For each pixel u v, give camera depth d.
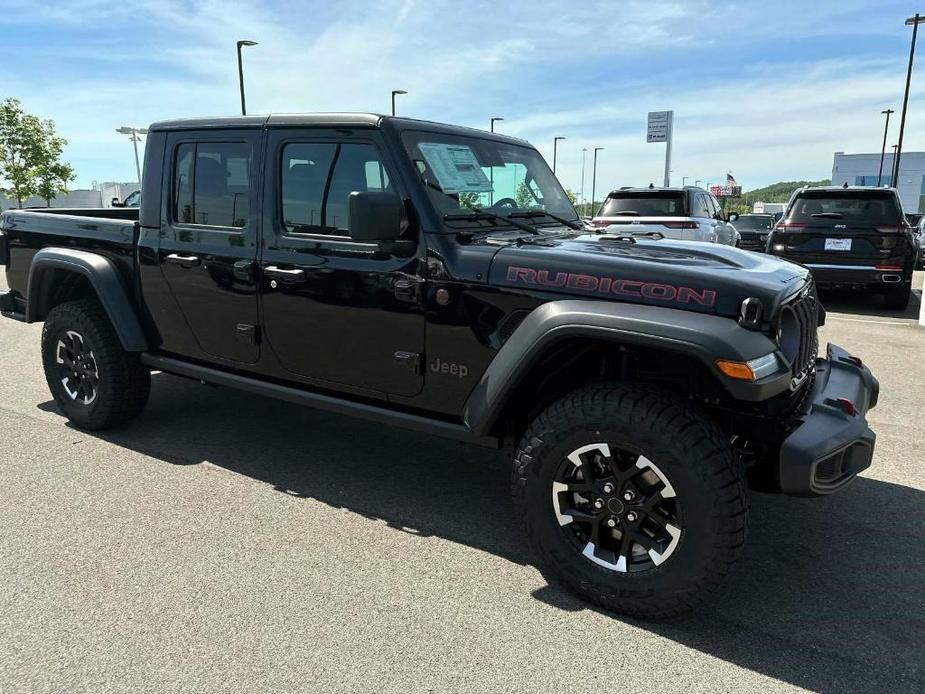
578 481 2.62
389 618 2.52
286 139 3.28
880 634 2.48
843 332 7.79
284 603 2.60
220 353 3.72
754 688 2.19
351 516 3.34
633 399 2.45
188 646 2.34
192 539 3.07
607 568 2.56
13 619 2.47
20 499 3.42
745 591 2.75
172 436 4.34
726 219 12.70
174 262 3.72
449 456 4.14
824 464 2.49
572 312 2.54
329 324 3.24
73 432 4.37
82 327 4.09
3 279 10.93
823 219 9.08
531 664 2.29
